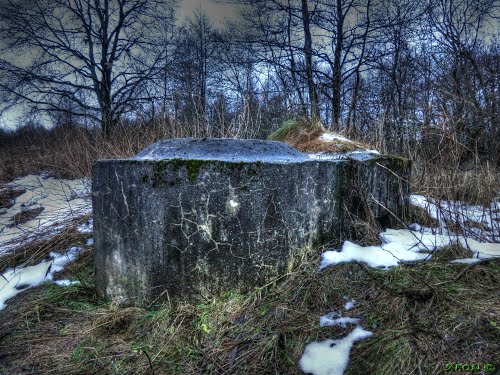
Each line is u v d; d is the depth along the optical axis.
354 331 1.68
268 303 1.98
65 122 7.86
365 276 2.04
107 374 1.69
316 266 2.14
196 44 12.36
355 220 2.49
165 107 5.29
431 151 3.50
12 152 9.20
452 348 1.45
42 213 4.56
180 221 2.03
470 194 3.02
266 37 8.86
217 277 2.05
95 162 2.23
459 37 7.66
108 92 11.70
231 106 6.06
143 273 2.09
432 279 1.95
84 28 11.98
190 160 2.01
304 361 1.59
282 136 4.00
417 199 3.29
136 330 1.97
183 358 1.74
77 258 2.99
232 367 1.63
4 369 1.81
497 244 2.36
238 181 2.05
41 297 2.46
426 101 4.16
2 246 3.44
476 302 1.71
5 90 10.63
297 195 2.20
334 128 5.10
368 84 8.05
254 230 2.09
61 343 1.97
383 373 1.42
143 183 2.05
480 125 4.14
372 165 2.62
